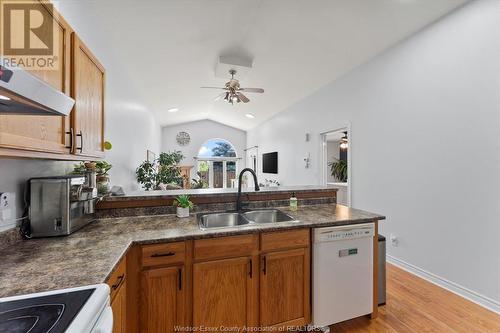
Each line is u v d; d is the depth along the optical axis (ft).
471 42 6.97
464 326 5.86
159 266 4.50
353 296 5.79
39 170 4.80
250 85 14.90
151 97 16.57
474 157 6.90
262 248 5.15
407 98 8.97
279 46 10.36
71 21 5.61
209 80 14.74
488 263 6.58
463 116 7.18
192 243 4.72
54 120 3.66
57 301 2.43
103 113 5.78
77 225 4.94
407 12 7.66
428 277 8.15
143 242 4.38
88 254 3.71
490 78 6.54
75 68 4.18
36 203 4.39
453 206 7.45
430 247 8.13
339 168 16.89
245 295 5.06
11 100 2.51
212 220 6.57
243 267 5.04
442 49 7.76
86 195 5.12
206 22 8.55
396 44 9.43
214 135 30.19
